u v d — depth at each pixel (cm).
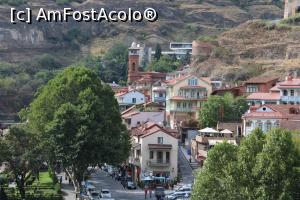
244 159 12838
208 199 12975
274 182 12444
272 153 12581
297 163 12750
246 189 12469
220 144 13575
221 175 13175
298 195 12444
